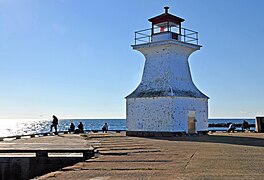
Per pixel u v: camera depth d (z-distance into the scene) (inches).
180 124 1073.5
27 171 543.8
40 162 542.6
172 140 842.2
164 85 1100.5
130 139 905.5
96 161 468.1
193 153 536.1
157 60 1138.7
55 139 961.5
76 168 414.6
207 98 1192.8
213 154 520.4
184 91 1120.2
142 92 1136.8
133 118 1134.4
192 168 391.2
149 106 1098.7
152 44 1130.0
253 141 782.5
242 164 418.0
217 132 1331.2
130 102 1151.0
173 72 1118.4
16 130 3622.0
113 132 1493.6
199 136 1018.1
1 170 548.4
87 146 613.9
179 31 1158.3
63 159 538.0
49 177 362.0
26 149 546.0
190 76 1202.0
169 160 460.4
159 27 1175.0
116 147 645.3
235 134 1137.4
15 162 546.9
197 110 1144.8
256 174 349.1
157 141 809.5
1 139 946.1
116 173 372.2
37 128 4301.2
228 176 339.0
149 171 378.0
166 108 1062.4
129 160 470.3
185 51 1168.2
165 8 1138.7
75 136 1134.4
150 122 1091.3
